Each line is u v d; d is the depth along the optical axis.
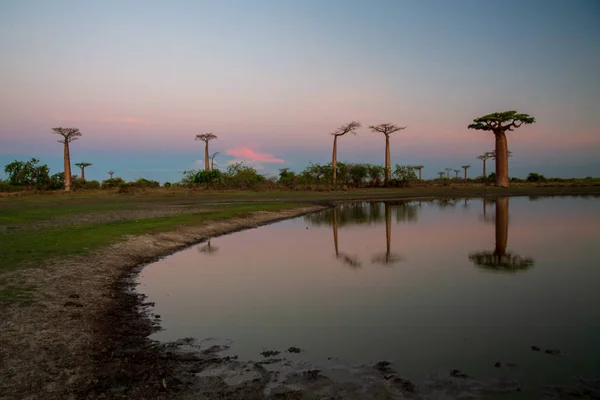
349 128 71.75
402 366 6.53
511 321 8.55
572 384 5.90
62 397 5.57
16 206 32.59
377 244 18.55
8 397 5.51
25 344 7.16
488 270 13.22
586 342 7.43
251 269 13.73
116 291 11.00
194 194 52.88
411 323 8.50
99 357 6.86
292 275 12.84
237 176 65.12
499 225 24.45
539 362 6.62
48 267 12.27
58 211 27.86
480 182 103.56
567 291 10.73
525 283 11.56
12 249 14.55
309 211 35.31
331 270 13.49
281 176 76.69
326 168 72.56
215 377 6.20
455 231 22.27
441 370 6.39
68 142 63.06
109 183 65.00
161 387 5.88
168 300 10.27
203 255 16.27
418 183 86.69
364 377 6.18
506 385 5.89
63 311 8.91
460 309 9.37
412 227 24.17
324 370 6.43
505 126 74.94
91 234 17.81
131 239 17.34
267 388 5.86
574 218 27.56
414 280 12.02
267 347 7.36
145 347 7.34
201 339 7.75
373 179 75.50
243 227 24.86
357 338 7.73
